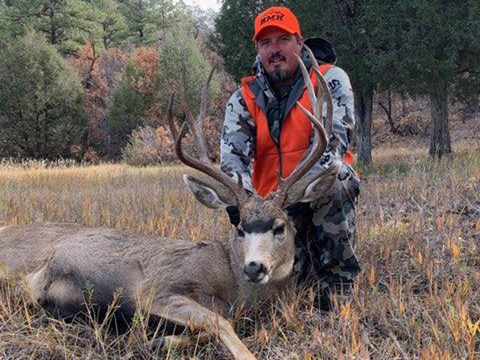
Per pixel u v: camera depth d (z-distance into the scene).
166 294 2.33
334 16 9.52
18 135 21.69
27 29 26.12
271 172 2.73
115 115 23.17
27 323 2.36
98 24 30.44
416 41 9.08
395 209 4.16
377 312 2.34
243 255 2.30
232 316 2.36
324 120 2.57
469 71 10.34
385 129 19.92
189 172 9.52
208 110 19.55
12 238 2.72
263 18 2.66
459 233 3.14
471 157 8.20
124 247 2.50
